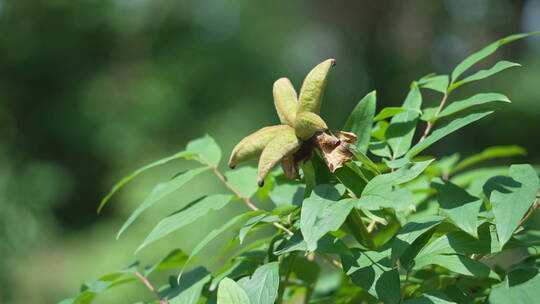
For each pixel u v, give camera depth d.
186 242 6.51
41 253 8.09
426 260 1.15
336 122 10.49
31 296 7.18
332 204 1.06
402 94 11.34
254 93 10.24
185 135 9.62
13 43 10.17
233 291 1.15
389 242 1.25
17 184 8.54
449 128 1.22
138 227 7.11
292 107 1.20
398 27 11.71
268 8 11.52
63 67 10.30
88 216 9.67
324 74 1.16
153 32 10.91
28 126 9.91
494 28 11.41
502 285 1.12
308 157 1.19
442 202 1.20
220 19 11.45
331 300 1.62
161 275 6.28
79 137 9.65
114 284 1.52
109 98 10.03
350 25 11.80
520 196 1.08
